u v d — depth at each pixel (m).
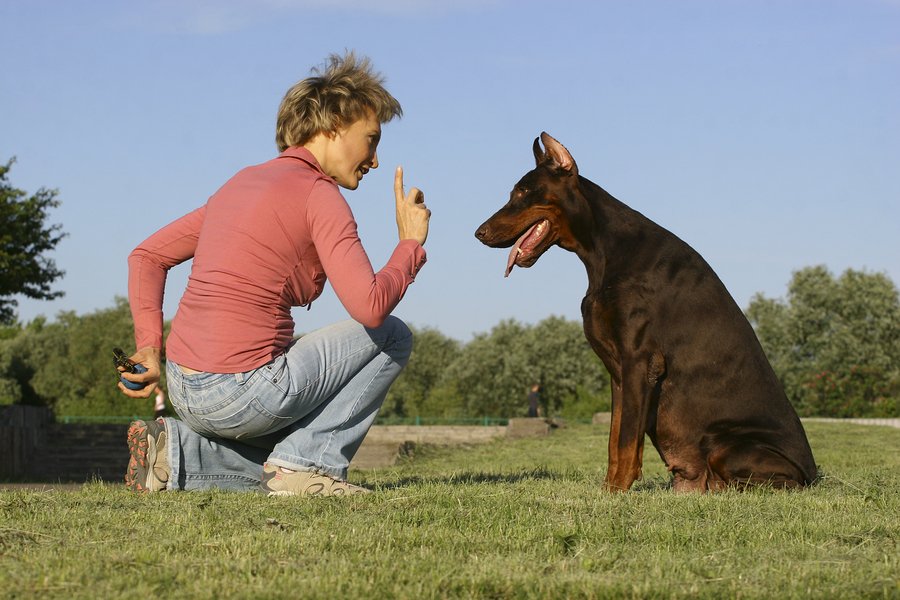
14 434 23.61
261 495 4.09
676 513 3.90
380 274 3.96
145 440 4.21
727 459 5.19
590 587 2.52
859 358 47.22
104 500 3.92
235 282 3.95
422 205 4.26
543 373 63.66
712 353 5.32
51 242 26.78
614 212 5.46
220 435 4.21
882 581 2.59
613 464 5.16
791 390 48.19
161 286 4.47
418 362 74.56
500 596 2.49
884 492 4.90
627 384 5.19
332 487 4.18
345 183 4.31
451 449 16.83
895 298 50.97
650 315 5.24
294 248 3.99
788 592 2.54
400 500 3.99
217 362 3.95
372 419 4.40
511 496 4.26
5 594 2.37
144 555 2.78
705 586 2.60
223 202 4.07
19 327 86.00
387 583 2.54
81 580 2.52
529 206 5.50
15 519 3.46
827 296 50.31
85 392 65.62
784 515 3.88
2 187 26.03
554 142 5.51
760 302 55.06
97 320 67.44
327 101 4.16
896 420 25.44
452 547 3.07
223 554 2.90
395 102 4.33
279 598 2.37
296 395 4.03
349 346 4.21
